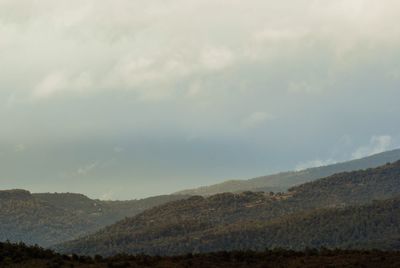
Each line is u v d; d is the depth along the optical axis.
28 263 46.41
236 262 47.19
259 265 45.88
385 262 44.56
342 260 45.97
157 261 47.53
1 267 45.72
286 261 47.00
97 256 49.12
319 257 47.69
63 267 45.19
